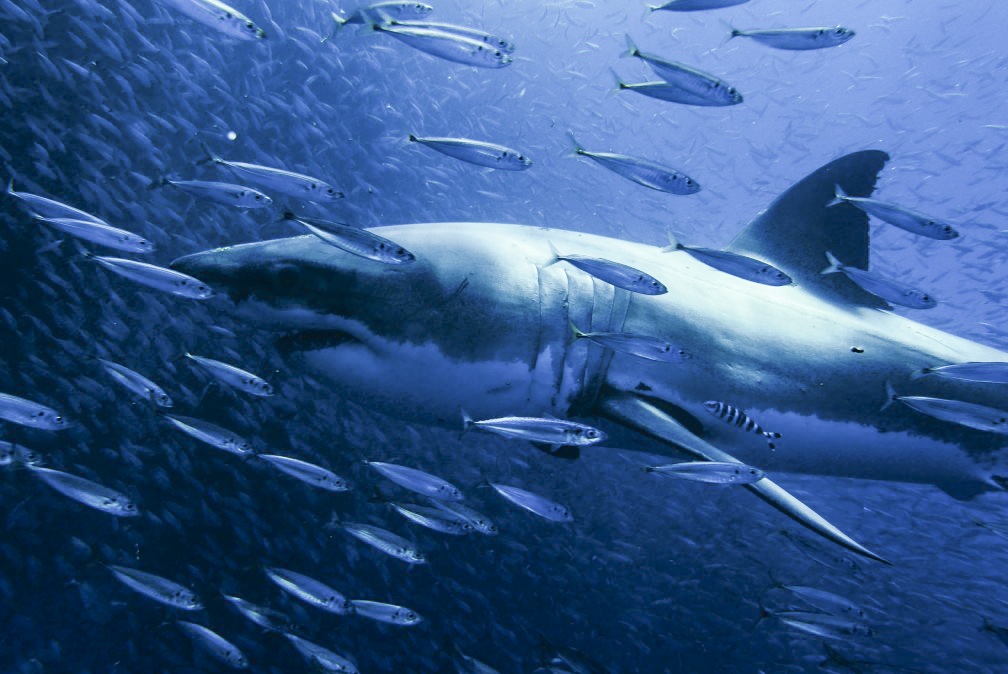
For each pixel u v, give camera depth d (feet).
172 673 21.18
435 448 28.68
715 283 13.28
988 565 29.99
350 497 26.73
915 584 28.94
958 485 14.82
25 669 19.43
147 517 23.90
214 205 32.58
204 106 37.32
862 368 13.30
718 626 27.96
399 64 58.13
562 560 27.91
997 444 14.12
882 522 30.42
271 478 25.88
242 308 10.55
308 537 25.88
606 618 27.86
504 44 9.64
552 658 14.07
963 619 27.53
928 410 10.34
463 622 24.93
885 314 14.78
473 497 28.25
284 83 43.80
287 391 27.58
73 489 11.96
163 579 13.41
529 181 64.75
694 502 33.86
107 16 29.30
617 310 11.76
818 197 14.39
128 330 25.77
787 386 12.66
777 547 30.99
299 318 10.66
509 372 11.34
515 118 64.69
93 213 29.25
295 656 22.52
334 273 10.57
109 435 24.81
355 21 10.20
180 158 35.63
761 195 63.72
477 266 11.25
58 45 31.63
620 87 10.43
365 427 28.30
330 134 42.16
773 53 83.15
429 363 11.11
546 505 11.28
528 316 11.27
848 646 26.16
